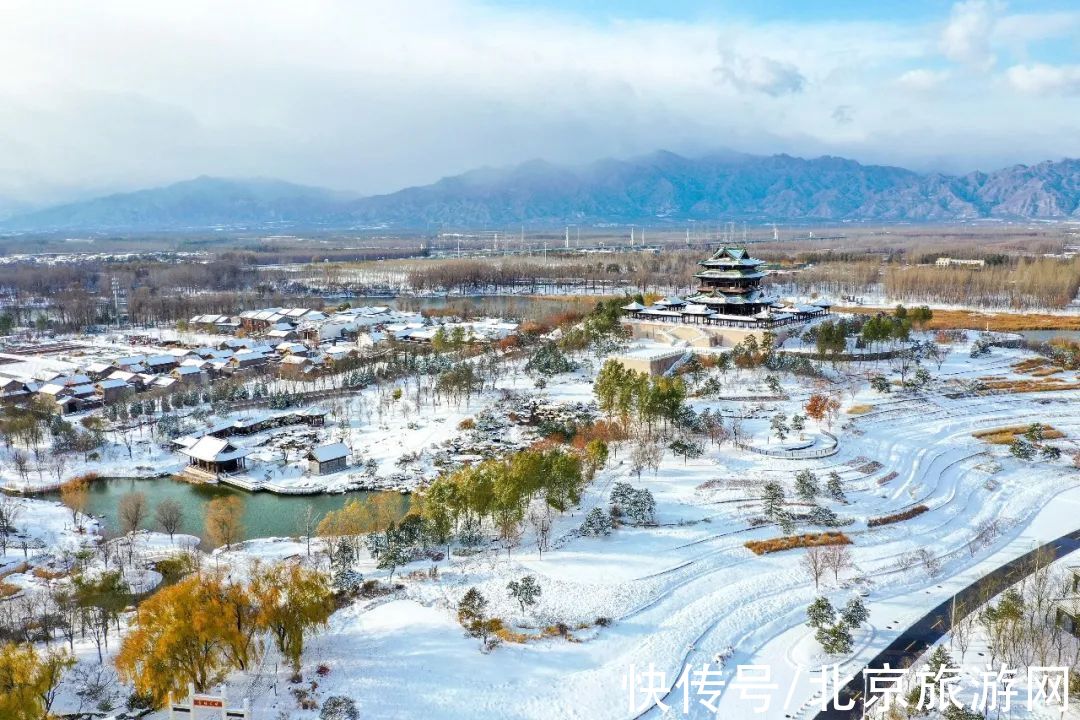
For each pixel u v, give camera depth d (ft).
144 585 322.96
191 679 230.48
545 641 270.05
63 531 386.11
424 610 292.40
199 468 473.67
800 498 385.50
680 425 474.49
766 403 533.55
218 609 235.61
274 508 418.72
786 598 304.30
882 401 544.62
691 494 394.11
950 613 293.23
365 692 239.91
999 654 260.42
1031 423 520.42
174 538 377.30
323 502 426.10
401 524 347.56
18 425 507.71
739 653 271.28
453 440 502.38
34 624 279.28
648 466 429.38
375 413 572.51
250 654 257.34
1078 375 625.41
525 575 313.94
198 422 547.49
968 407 546.26
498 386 611.47
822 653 268.21
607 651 266.57
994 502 399.85
